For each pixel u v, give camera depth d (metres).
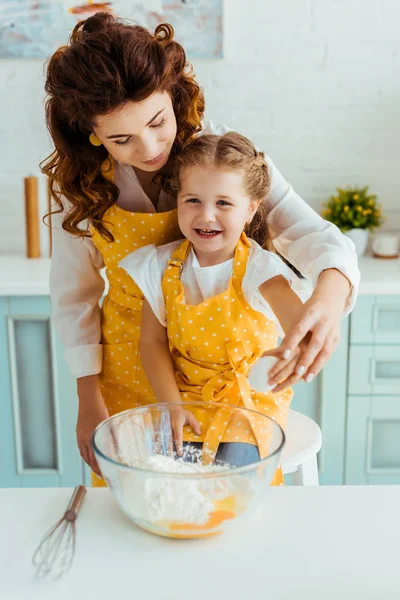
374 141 2.41
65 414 2.10
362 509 0.78
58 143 1.18
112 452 0.82
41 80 2.35
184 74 1.18
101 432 0.79
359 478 2.11
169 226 1.25
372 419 2.07
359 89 2.37
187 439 0.89
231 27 2.31
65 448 2.13
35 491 0.84
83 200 1.22
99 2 2.28
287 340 0.87
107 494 0.83
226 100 2.38
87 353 1.31
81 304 1.35
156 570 0.68
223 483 0.72
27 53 2.32
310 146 2.42
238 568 0.68
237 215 1.11
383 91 2.37
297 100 2.38
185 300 1.19
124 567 0.68
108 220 1.26
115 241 1.26
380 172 2.44
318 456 2.09
